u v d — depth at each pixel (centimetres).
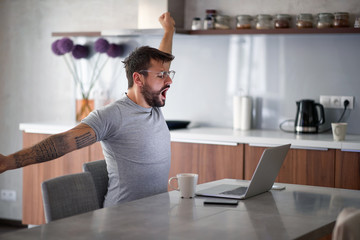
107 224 164
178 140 371
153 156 236
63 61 468
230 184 240
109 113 226
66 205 203
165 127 247
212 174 361
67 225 163
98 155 397
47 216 197
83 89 462
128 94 240
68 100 468
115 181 234
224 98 415
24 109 485
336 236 121
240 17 388
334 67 379
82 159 403
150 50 233
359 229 120
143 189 233
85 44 459
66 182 206
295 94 391
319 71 384
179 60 430
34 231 156
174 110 434
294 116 392
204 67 421
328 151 328
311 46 385
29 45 480
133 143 231
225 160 357
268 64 399
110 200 235
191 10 421
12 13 484
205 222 167
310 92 387
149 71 231
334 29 353
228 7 408
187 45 425
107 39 450
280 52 395
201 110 424
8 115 491
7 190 489
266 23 381
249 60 405
